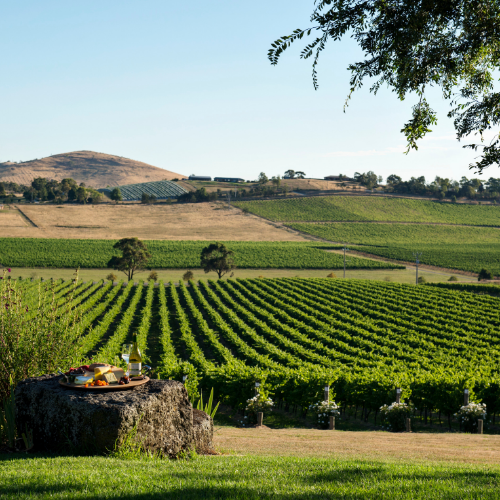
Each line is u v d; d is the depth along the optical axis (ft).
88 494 12.55
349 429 55.06
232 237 414.82
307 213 523.70
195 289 203.10
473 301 173.06
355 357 91.04
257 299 175.42
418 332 126.62
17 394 19.90
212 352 110.52
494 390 58.54
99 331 117.70
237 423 58.34
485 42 20.34
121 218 469.57
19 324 23.81
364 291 195.72
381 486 14.92
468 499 13.67
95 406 17.83
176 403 20.54
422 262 345.51
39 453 18.38
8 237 360.28
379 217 522.88
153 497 12.69
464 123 21.86
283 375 64.95
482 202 620.49
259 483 14.78
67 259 303.07
